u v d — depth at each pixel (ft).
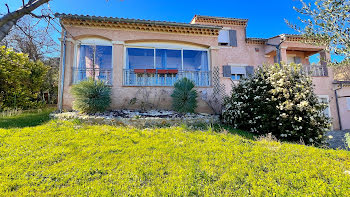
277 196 8.50
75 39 27.73
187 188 9.00
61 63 26.45
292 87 20.07
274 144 16.33
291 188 9.19
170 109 28.48
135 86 28.17
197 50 33.71
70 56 27.12
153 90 28.60
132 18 28.02
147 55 33.63
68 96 26.30
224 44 45.73
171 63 34.68
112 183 9.43
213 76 31.63
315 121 18.81
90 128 18.80
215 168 11.10
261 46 45.60
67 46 27.09
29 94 34.99
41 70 37.29
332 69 40.34
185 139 16.44
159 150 13.80
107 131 17.87
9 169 10.39
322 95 38.83
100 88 24.11
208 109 29.89
